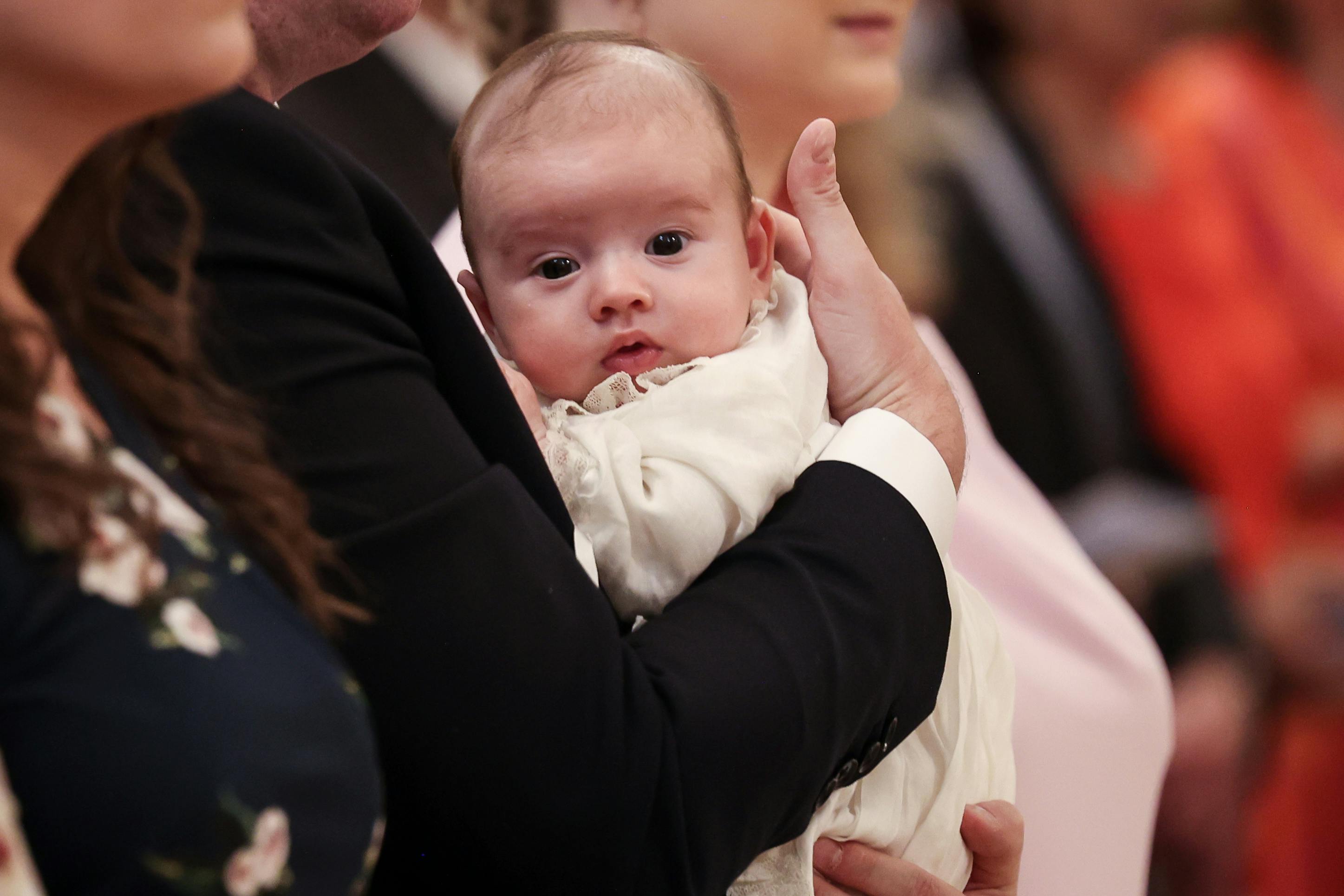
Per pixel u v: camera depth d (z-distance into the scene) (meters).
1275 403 10.94
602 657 3.46
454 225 6.78
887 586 4.01
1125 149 10.66
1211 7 11.67
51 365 2.59
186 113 3.39
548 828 3.37
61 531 2.47
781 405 4.35
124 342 3.14
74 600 2.51
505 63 4.90
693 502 4.18
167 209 3.34
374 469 3.36
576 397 4.68
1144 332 10.62
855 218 8.19
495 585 3.38
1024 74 10.30
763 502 4.17
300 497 3.24
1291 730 10.92
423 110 8.70
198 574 2.73
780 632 3.78
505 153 4.63
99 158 3.09
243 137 3.43
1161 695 7.01
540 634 3.39
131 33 2.48
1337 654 10.75
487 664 3.34
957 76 10.29
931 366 4.75
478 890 3.46
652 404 4.36
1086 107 10.52
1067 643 6.91
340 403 3.38
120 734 2.48
